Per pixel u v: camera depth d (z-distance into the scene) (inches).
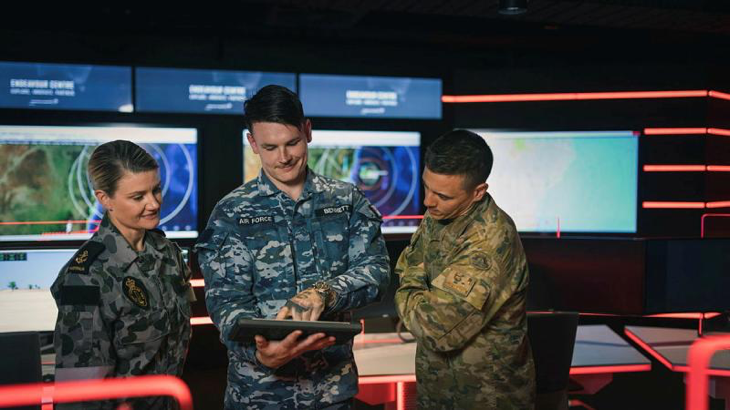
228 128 182.9
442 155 62.2
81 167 159.5
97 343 56.4
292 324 50.7
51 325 108.2
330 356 61.6
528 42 235.9
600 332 122.3
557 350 92.4
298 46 223.3
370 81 190.5
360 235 64.1
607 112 189.9
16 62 165.5
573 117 190.9
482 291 61.1
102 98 172.6
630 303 106.0
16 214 155.5
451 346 62.4
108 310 57.3
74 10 192.4
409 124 195.0
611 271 107.0
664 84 187.0
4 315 106.7
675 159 187.9
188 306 66.2
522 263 65.9
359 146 184.1
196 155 168.2
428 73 194.9
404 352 108.0
